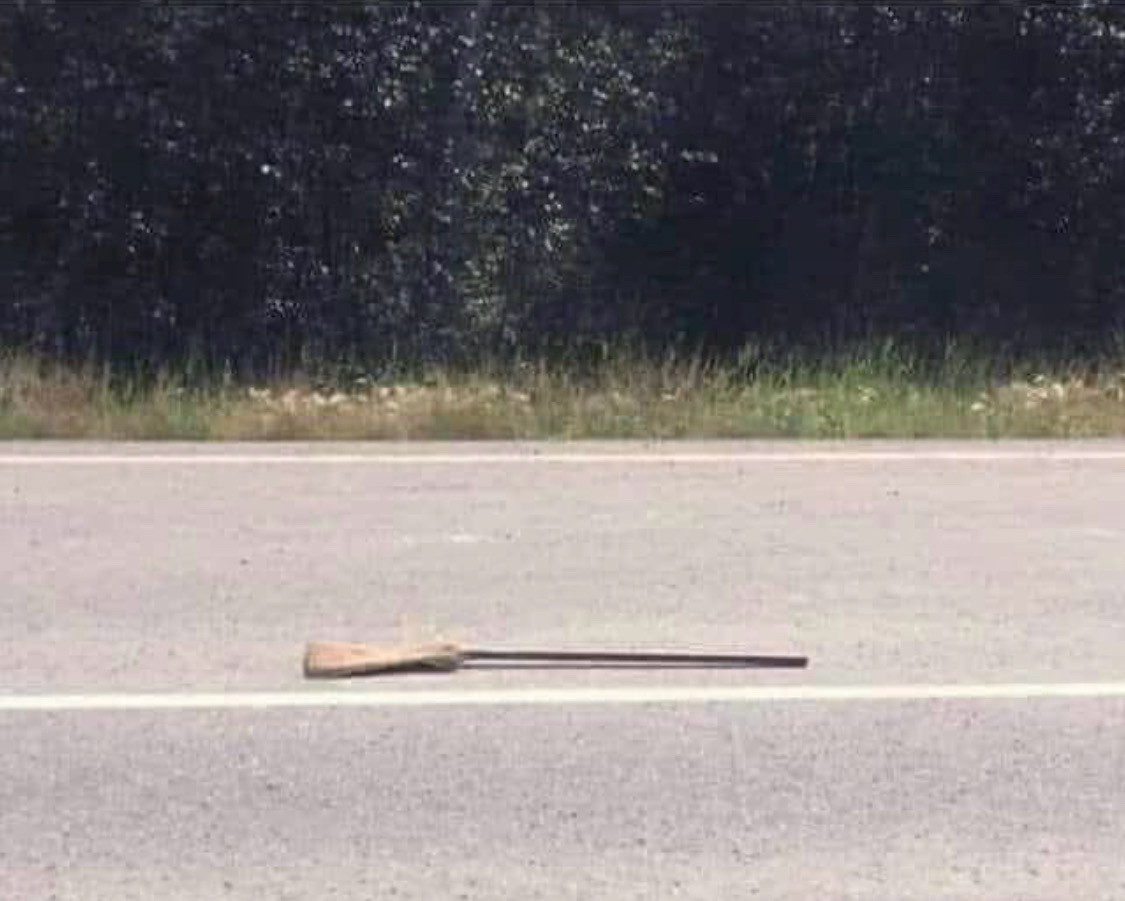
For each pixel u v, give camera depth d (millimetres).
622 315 21922
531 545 11875
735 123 22234
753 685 8922
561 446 15648
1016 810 7406
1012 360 20969
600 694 8773
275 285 21141
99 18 20625
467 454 15211
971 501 13367
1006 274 22547
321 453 15203
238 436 15992
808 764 7875
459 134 21438
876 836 7148
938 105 22312
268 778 7680
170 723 8328
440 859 6918
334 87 20953
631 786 7629
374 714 8477
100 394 17438
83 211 20812
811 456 15211
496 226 21641
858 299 22531
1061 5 21984
